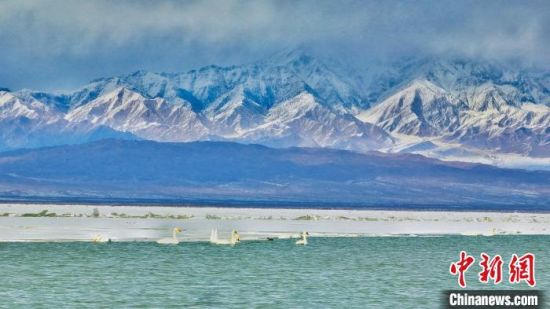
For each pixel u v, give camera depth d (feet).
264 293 346.13
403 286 371.15
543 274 421.18
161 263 436.35
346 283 377.91
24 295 335.47
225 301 326.03
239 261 451.94
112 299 328.29
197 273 402.72
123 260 444.96
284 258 470.80
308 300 330.54
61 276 385.70
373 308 316.60
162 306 314.76
